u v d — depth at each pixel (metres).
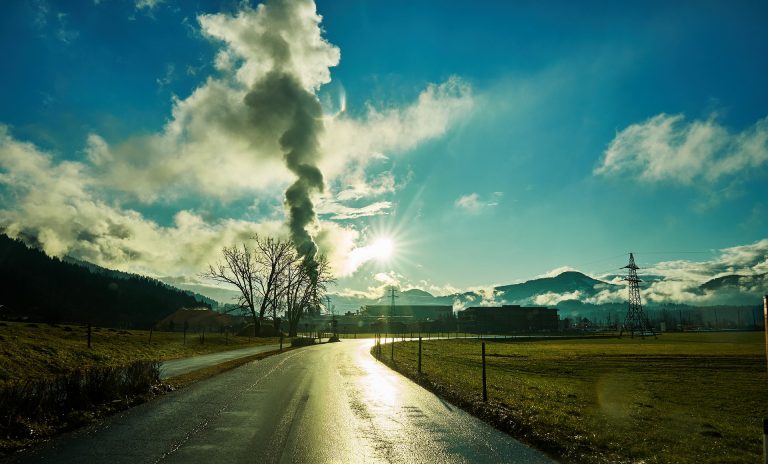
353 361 36.56
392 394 18.00
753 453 10.09
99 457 8.64
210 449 9.23
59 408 12.11
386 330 172.75
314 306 94.56
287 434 10.62
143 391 16.42
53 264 165.12
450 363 36.97
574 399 18.52
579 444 10.22
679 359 46.16
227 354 43.91
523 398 17.73
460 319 183.12
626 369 35.59
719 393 22.45
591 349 65.50
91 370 14.16
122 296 165.88
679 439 11.20
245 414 13.12
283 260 85.12
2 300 114.81
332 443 9.86
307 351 52.25
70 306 136.62
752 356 50.00
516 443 10.26
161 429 11.08
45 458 8.59
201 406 14.45
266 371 26.92
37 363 24.62
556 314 184.25
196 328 118.69
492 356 49.22
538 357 48.59
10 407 10.49
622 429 12.18
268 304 85.88
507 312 178.12
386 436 10.67
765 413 17.20
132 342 42.31
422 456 9.07
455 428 11.77
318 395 17.27
